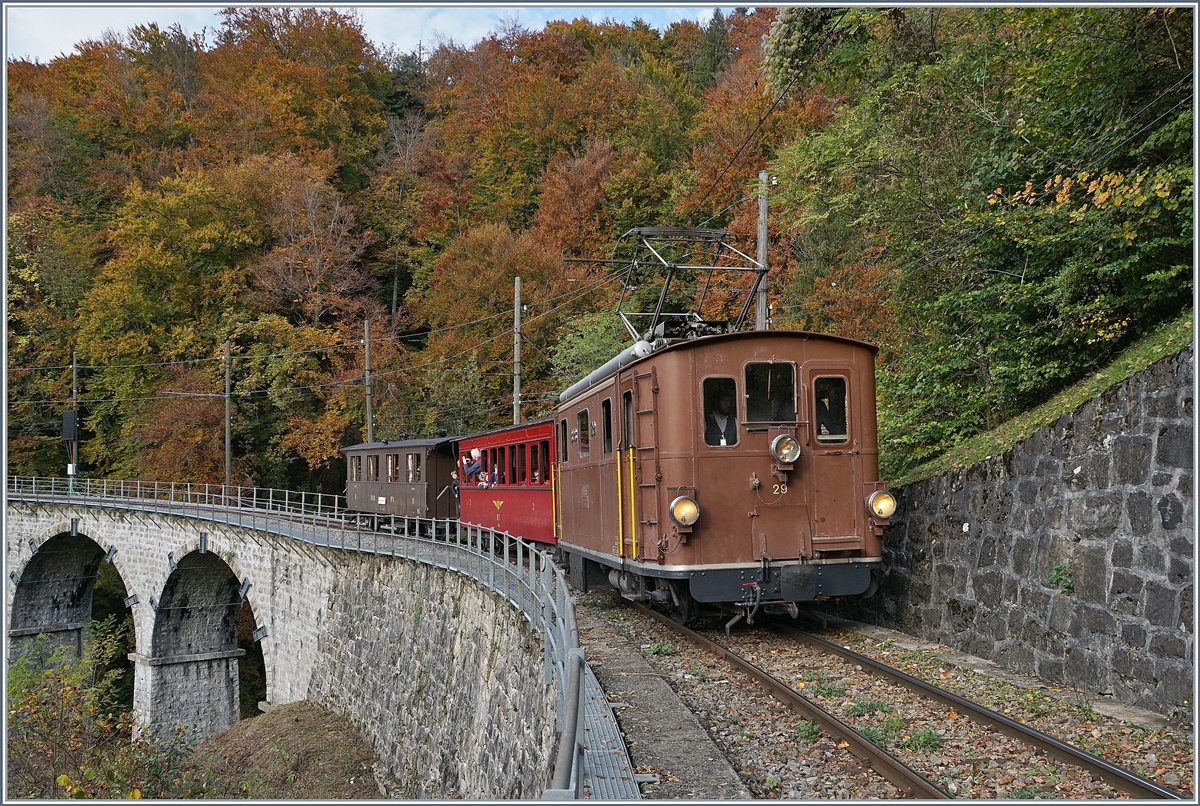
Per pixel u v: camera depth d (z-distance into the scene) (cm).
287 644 2870
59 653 2405
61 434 5084
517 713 1277
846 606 1378
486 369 4188
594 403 1410
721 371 1133
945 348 1477
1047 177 1320
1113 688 820
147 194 5247
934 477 1167
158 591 3572
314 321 5050
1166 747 679
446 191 5688
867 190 1784
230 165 5544
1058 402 1129
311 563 2739
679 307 3762
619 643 1181
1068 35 1184
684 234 1548
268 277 5078
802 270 2806
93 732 1866
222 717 3584
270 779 2019
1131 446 820
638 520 1177
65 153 5903
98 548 4453
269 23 6719
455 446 2847
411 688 1964
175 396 4716
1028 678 918
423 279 5269
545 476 1886
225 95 6225
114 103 6141
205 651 3653
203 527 3344
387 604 2238
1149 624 782
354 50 6844
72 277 5400
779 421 1139
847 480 1147
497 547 2291
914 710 812
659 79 5381
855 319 2306
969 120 1593
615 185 4378
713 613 1213
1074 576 882
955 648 1076
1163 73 1135
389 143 6512
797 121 3538
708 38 5906
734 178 3572
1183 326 1017
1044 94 1278
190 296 5159
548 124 5491
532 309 4194
